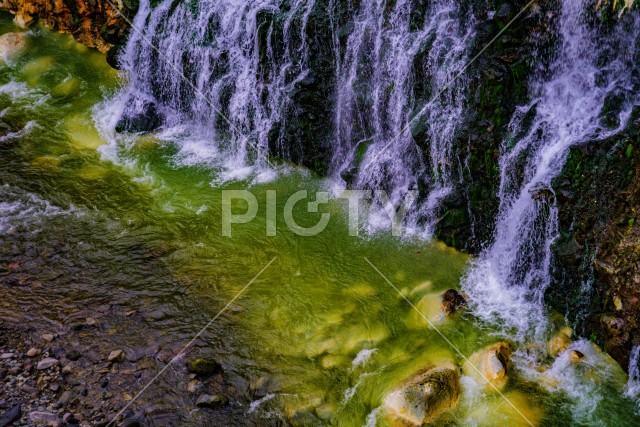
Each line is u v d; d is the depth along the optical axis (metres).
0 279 5.06
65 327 4.66
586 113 4.75
